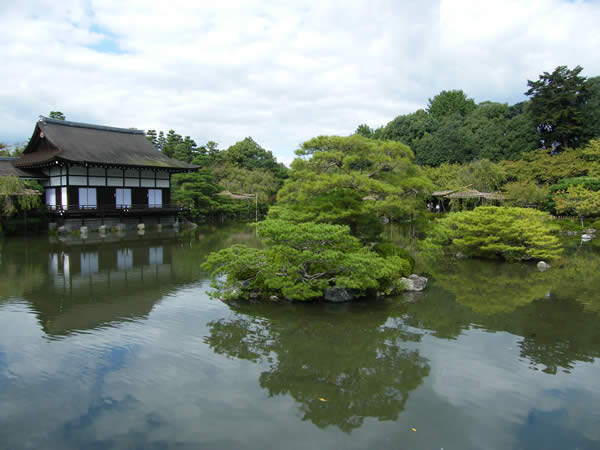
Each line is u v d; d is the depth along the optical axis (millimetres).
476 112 64938
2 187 29453
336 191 16484
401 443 6445
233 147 71000
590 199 31859
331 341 10633
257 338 10750
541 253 21672
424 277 17438
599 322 12305
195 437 6504
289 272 13359
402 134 65062
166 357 9469
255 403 7551
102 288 15734
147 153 41031
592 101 49125
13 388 7945
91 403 7445
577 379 8703
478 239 22500
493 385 8398
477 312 13227
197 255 23719
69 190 34938
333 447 6301
